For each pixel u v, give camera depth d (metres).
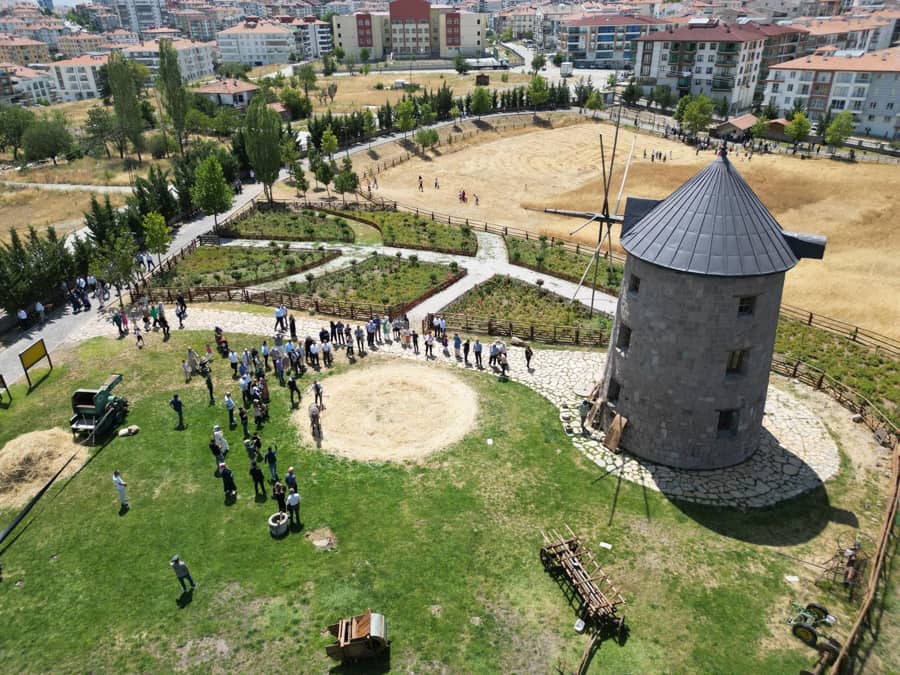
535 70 192.12
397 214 77.25
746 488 29.30
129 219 62.66
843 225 74.69
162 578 24.28
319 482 29.27
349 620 21.31
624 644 21.67
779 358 40.78
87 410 32.12
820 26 170.75
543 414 34.91
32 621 22.64
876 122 123.62
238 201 82.38
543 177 100.69
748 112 146.88
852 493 29.00
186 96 128.25
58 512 27.69
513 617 22.66
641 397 30.42
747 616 22.77
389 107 124.19
